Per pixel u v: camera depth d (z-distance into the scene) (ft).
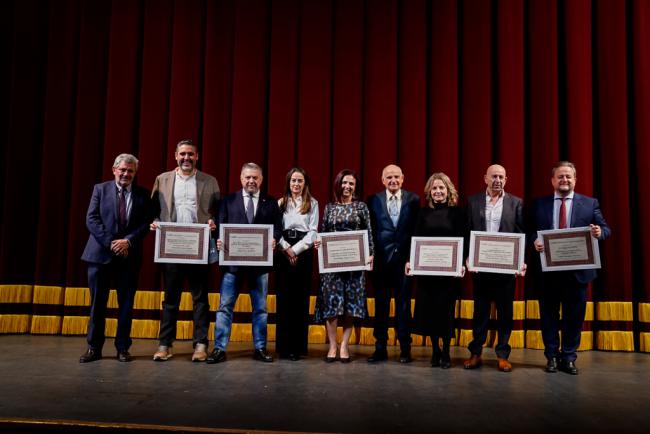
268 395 8.39
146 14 15.26
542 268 10.59
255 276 11.30
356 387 9.05
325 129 14.80
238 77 14.97
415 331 10.90
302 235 11.46
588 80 14.30
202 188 11.41
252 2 15.20
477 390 9.00
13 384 8.80
